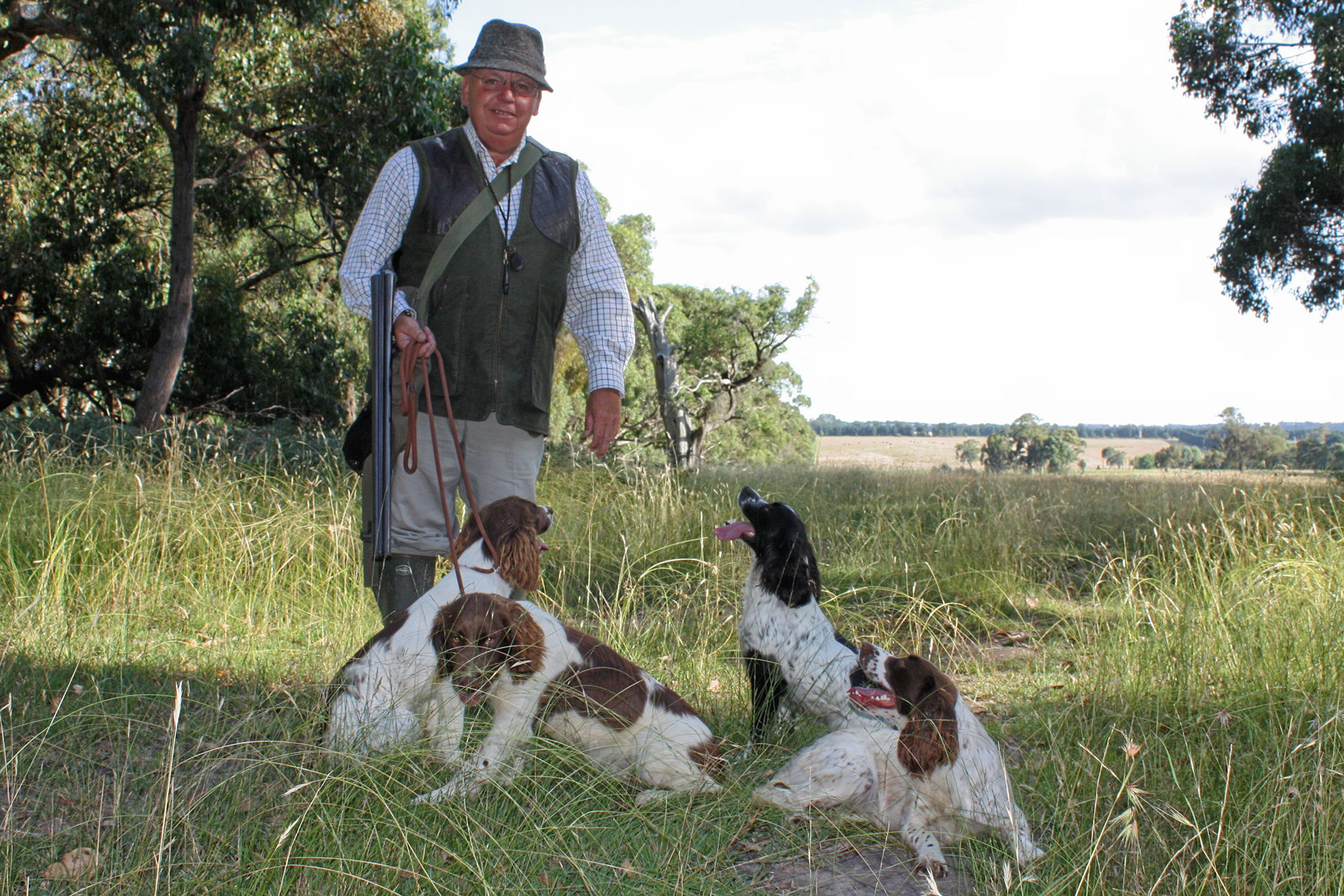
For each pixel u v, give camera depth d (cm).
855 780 271
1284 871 227
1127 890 227
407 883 223
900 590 603
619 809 278
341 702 278
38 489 638
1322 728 268
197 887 212
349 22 1562
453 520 369
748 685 399
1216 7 1808
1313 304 1780
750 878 248
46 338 1792
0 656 388
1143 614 479
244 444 1015
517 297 352
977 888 243
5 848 233
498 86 346
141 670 396
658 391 2527
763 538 351
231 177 1694
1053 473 1504
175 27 1362
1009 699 412
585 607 550
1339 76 1645
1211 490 952
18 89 1709
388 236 348
